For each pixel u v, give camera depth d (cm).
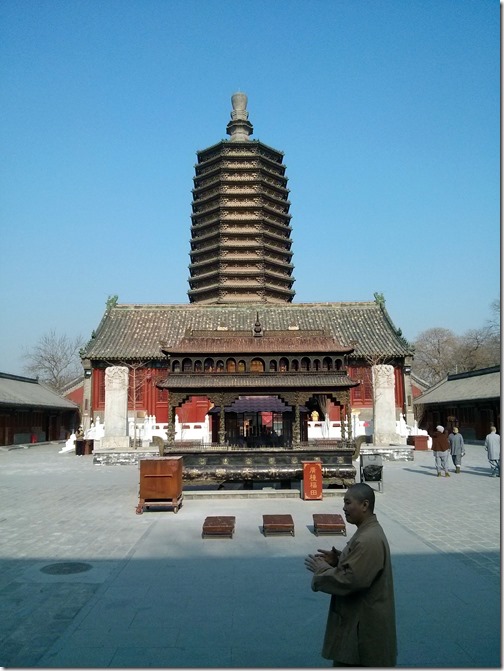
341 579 529
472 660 735
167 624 870
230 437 2397
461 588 1030
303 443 2286
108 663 739
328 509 1878
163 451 2161
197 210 7156
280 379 2241
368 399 5778
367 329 6144
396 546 1346
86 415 5634
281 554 1284
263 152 7062
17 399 5575
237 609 933
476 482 2584
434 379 10594
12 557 1277
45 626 867
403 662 730
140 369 5778
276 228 7019
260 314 6284
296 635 823
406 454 3666
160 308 6412
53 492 2377
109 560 1246
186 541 1422
